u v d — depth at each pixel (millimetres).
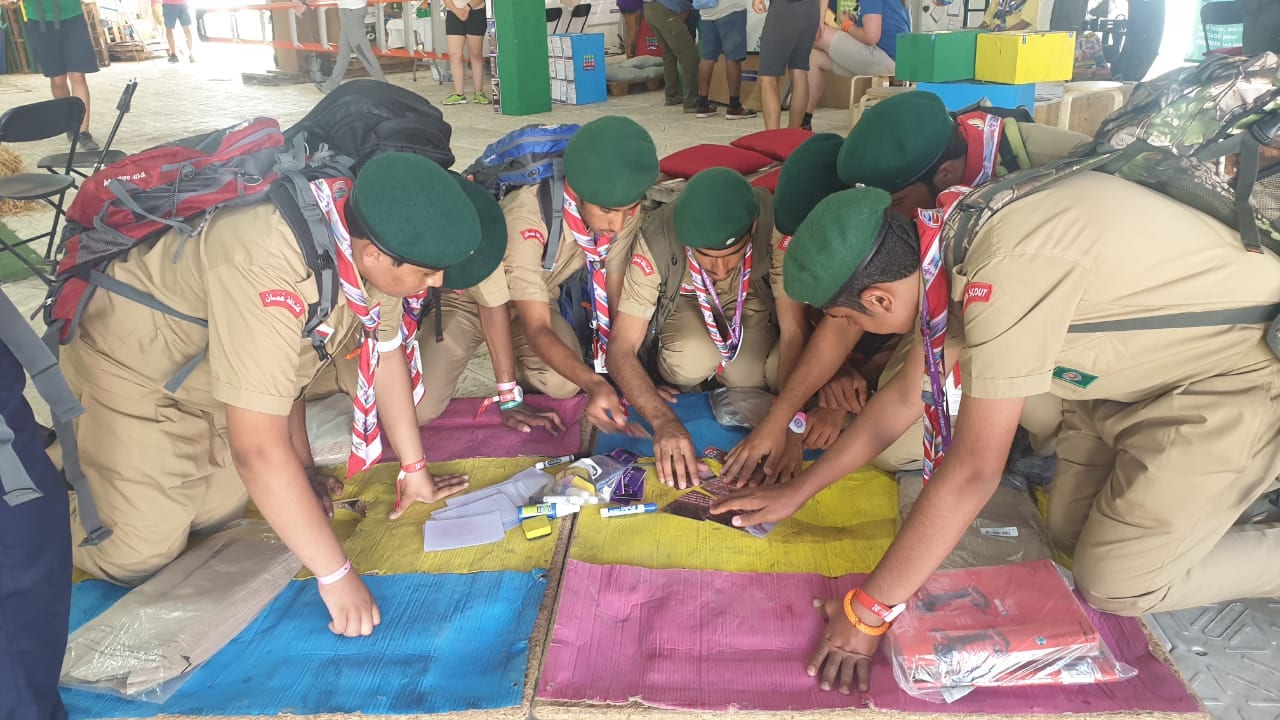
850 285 1866
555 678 2016
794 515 2557
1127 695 1926
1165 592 2094
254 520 2576
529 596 2264
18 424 1828
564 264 3154
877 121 2398
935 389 2014
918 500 1873
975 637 1983
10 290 4664
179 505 2367
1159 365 2043
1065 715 1880
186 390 2350
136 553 2334
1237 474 1998
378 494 2729
